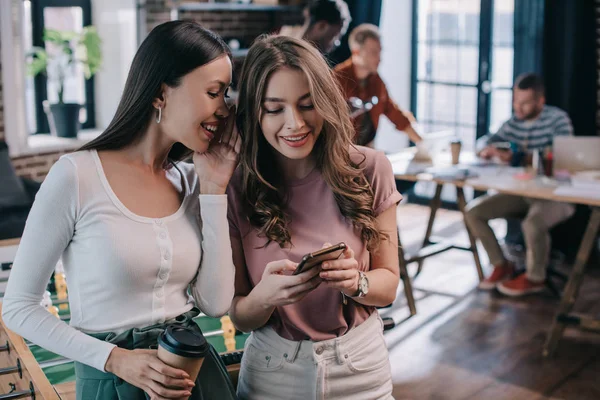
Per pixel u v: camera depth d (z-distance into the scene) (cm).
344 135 180
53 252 162
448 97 719
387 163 193
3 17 577
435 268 574
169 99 164
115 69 682
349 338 187
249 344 196
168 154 181
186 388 160
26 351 197
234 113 177
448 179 487
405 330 467
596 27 598
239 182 188
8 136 594
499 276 530
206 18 711
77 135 655
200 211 179
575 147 500
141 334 164
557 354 434
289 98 170
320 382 185
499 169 514
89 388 165
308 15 511
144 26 669
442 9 708
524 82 527
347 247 171
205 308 178
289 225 188
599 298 513
